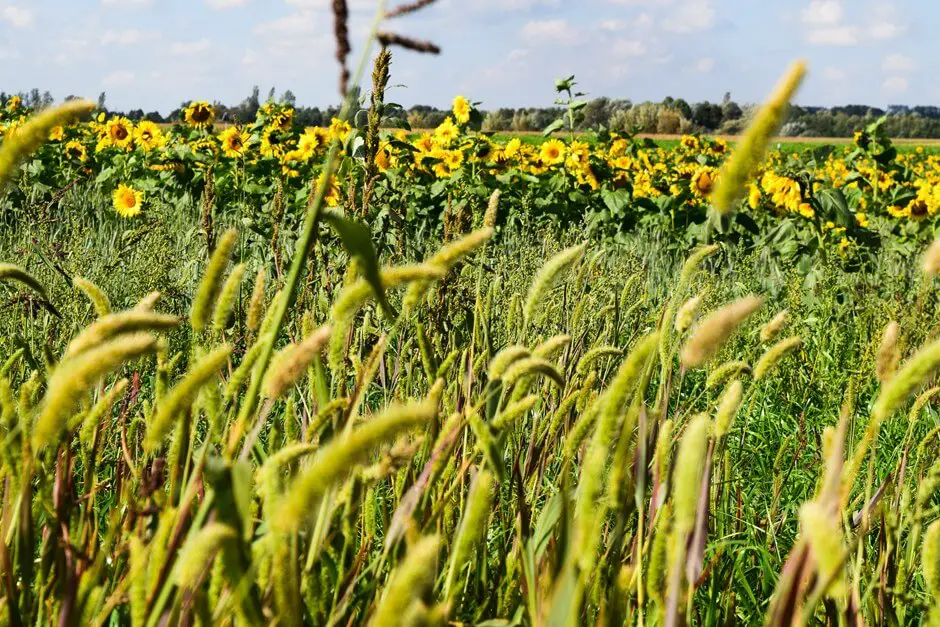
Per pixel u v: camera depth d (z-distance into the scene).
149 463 1.66
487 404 1.51
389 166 9.29
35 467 1.22
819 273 6.71
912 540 1.51
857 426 2.75
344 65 1.10
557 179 10.55
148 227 4.50
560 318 2.92
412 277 1.04
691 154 14.48
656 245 8.48
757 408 3.85
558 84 10.72
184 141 12.62
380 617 0.63
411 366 2.15
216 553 0.99
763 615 1.98
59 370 0.78
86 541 1.29
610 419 0.91
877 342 3.65
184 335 3.49
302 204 9.27
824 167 12.73
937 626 0.99
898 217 9.96
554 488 1.76
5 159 0.87
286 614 0.92
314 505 0.68
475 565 1.56
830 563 0.70
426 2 1.12
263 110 12.11
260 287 1.37
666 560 1.08
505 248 6.47
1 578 1.19
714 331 0.90
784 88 0.73
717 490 2.11
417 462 1.60
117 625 1.46
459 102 11.20
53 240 4.37
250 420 1.17
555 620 0.92
